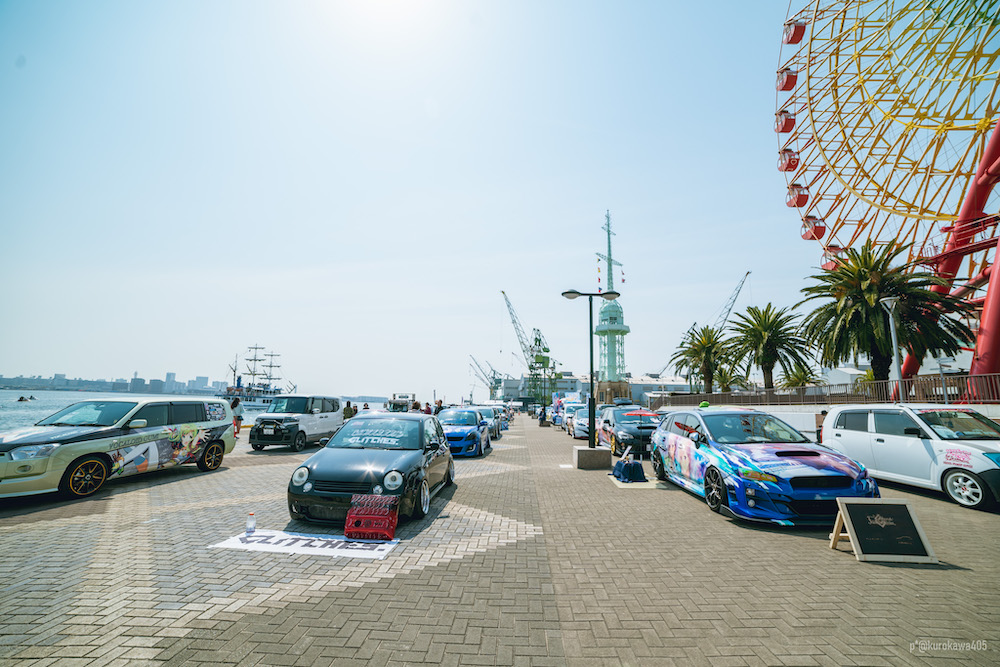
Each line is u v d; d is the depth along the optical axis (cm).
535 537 581
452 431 1466
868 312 1900
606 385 9431
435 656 300
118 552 500
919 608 378
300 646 310
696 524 646
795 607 380
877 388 1741
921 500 791
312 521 609
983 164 2302
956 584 430
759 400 2556
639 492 876
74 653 297
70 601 376
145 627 334
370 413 801
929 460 785
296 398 1612
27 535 561
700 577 447
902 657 303
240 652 301
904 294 1912
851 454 931
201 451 1024
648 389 11912
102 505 720
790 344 2847
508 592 408
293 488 603
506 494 853
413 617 357
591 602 388
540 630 338
